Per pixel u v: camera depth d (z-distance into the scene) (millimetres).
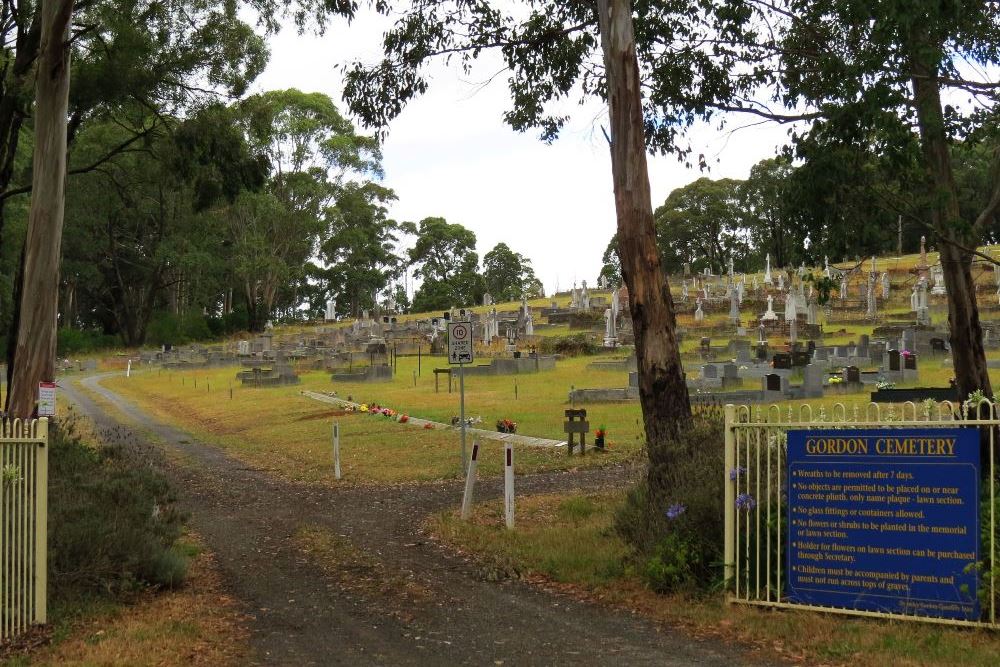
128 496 12141
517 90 17531
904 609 7832
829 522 8305
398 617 8906
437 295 120438
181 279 83625
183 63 26188
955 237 13141
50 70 20766
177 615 8977
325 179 84312
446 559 11555
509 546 11891
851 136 12477
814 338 47531
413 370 46594
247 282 90250
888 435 8031
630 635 8125
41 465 8672
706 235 104688
